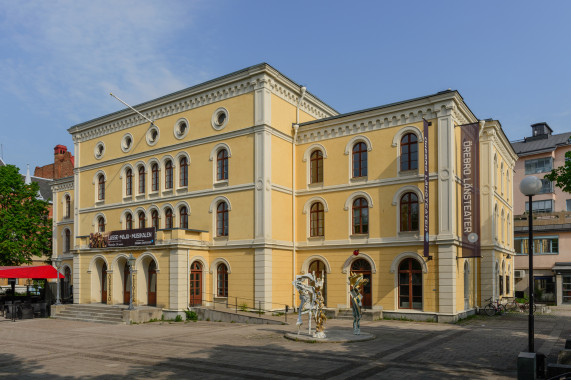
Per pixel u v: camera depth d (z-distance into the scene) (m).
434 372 12.29
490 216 29.33
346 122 27.55
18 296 37.97
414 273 24.75
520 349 15.57
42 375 12.58
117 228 33.81
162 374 12.44
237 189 27.69
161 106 31.94
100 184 35.72
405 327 21.42
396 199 25.50
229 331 20.72
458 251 24.64
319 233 28.12
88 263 31.91
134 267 28.47
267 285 26.05
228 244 27.59
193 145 30.02
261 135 26.94
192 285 27.39
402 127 25.77
